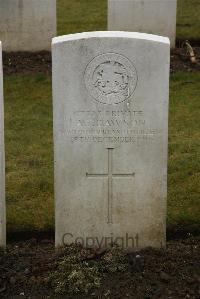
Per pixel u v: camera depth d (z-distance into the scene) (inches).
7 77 187.6
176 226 123.0
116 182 113.1
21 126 163.0
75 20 236.7
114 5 198.4
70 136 111.4
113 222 114.6
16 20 200.4
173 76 186.1
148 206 114.0
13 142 154.6
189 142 151.6
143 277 108.3
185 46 207.8
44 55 200.8
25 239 122.0
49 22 201.2
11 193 132.2
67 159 112.2
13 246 119.4
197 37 215.8
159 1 199.2
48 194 132.0
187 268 110.3
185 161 141.6
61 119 110.9
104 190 113.4
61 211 114.0
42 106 173.6
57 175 112.7
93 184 113.1
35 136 157.8
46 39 202.4
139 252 114.0
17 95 179.3
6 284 108.1
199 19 234.5
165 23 201.2
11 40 201.9
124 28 200.2
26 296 105.8
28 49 202.8
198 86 182.2
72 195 113.5
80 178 112.9
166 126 111.0
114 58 108.8
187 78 185.6
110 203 113.9
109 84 109.7
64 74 109.4
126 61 108.9
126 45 108.3
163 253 113.7
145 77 109.3
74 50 108.7
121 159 112.3
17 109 172.1
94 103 110.4
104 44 108.3
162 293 105.2
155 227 114.8
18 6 199.3
